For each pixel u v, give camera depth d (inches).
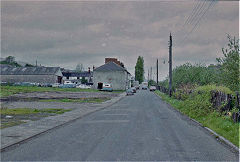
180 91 1145.4
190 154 266.4
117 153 267.6
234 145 302.7
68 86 3100.4
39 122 507.8
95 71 2994.6
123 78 2960.1
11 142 321.4
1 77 3676.2
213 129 413.7
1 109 735.7
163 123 503.2
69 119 560.1
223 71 638.5
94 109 815.1
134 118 585.0
